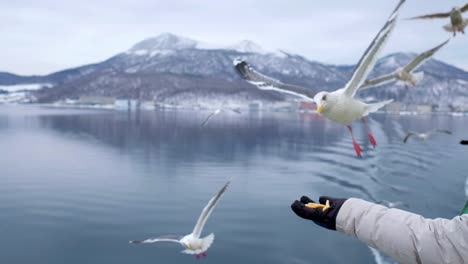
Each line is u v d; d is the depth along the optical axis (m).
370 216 2.37
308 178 38.97
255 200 30.33
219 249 20.94
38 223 24.81
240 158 51.84
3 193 31.94
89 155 52.81
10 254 20.30
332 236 21.94
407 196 32.00
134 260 19.78
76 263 19.36
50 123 107.19
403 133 74.69
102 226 24.44
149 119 129.75
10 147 58.97
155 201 30.17
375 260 18.94
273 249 20.83
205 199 30.84
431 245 2.15
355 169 43.09
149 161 48.75
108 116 145.00
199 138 75.25
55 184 35.31
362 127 90.19
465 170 40.50
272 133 85.50
